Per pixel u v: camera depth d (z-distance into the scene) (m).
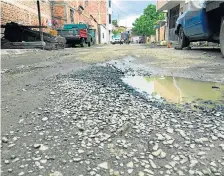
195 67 4.88
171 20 24.50
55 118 2.08
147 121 2.00
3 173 1.30
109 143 1.63
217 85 3.29
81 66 5.36
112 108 2.32
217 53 7.85
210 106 2.37
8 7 13.98
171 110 2.26
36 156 1.47
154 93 2.90
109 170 1.32
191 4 8.60
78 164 1.38
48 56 7.92
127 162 1.40
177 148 1.55
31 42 11.41
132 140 1.67
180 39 10.73
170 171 1.31
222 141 1.62
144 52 9.44
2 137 1.73
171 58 6.68
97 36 46.91
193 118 2.05
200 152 1.49
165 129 1.83
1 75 4.18
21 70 4.76
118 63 5.91
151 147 1.56
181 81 3.61
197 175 1.27
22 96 2.77
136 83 3.48
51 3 22.72
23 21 16.11
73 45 19.28
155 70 4.67
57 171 1.32
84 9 36.12
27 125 1.94
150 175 1.27
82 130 1.83
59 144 1.62
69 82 3.53
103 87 3.20
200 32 8.19
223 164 1.36
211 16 7.48
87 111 2.24
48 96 2.76
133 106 2.38
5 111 2.26
